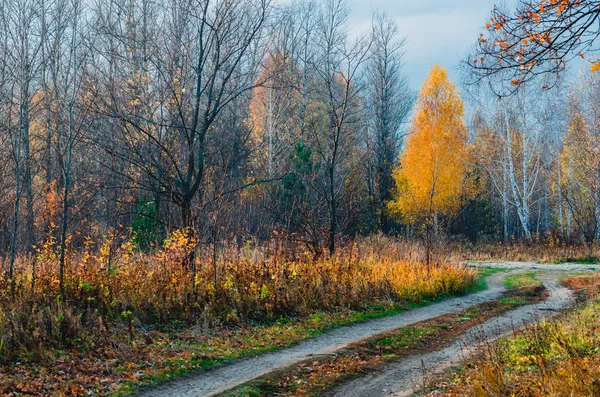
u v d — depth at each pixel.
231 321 13.11
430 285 18.69
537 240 37.28
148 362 9.62
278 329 12.85
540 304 17.69
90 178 19.12
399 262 20.47
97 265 14.81
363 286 16.94
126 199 19.34
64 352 9.76
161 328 12.09
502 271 27.94
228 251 17.69
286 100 36.72
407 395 8.08
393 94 46.34
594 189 37.50
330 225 20.20
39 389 7.92
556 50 7.33
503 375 7.87
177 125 16.98
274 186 25.03
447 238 41.22
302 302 14.98
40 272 14.11
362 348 11.40
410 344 11.96
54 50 21.77
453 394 7.60
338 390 8.51
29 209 18.75
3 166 15.94
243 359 10.34
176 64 17.31
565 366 7.66
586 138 37.12
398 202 40.72
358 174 29.70
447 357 10.72
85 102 15.95
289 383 8.86
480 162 44.72
